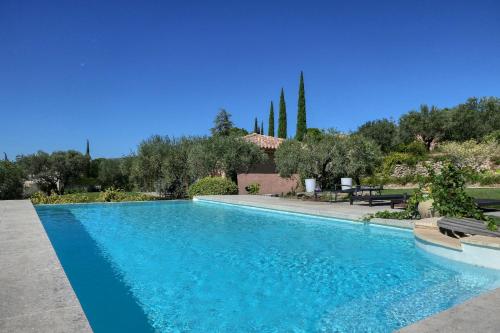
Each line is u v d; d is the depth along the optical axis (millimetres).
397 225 9289
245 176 23594
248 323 4133
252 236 9414
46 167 31172
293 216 12883
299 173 18734
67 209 16672
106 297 5070
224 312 4473
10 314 3096
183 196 22016
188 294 5141
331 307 4551
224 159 20891
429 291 5043
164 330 4016
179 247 8266
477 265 5773
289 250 7727
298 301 4793
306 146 18297
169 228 11031
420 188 9406
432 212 9023
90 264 6895
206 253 7613
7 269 4461
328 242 8422
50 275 4207
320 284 5465
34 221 8797
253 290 5258
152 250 8016
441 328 3086
